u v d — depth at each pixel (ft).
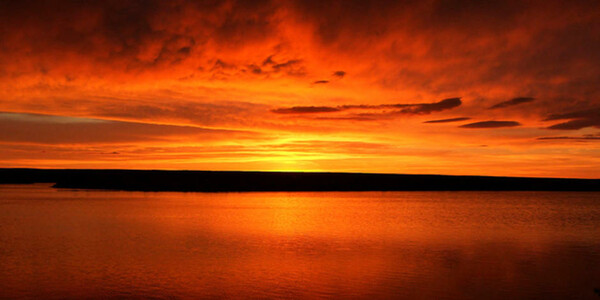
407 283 44.73
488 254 60.03
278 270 49.83
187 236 73.87
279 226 87.66
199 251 60.59
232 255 58.03
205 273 48.11
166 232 78.07
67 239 69.92
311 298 39.68
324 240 71.00
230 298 39.42
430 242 69.87
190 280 45.16
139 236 73.36
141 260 54.39
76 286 42.45
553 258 57.41
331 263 53.62
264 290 41.96
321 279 46.06
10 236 72.69
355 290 42.27
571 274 48.65
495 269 50.88
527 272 49.47
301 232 79.66
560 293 41.63
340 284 44.29
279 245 65.92
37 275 46.57
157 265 51.72
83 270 48.85
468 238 74.43
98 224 88.17
